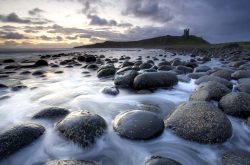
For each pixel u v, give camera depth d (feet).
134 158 9.41
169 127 11.14
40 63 44.98
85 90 21.83
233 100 13.19
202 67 31.35
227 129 10.31
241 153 9.34
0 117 14.23
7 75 31.01
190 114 11.03
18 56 84.28
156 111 14.96
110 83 25.16
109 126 11.66
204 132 10.09
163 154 9.62
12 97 19.11
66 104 17.06
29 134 10.10
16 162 8.97
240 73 23.91
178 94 19.33
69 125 10.46
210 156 9.37
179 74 26.40
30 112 15.08
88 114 11.34
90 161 8.30
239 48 121.19
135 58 69.10
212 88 15.35
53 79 28.76
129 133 10.43
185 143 10.21
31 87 22.93
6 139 9.41
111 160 9.28
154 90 20.35
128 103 16.96
